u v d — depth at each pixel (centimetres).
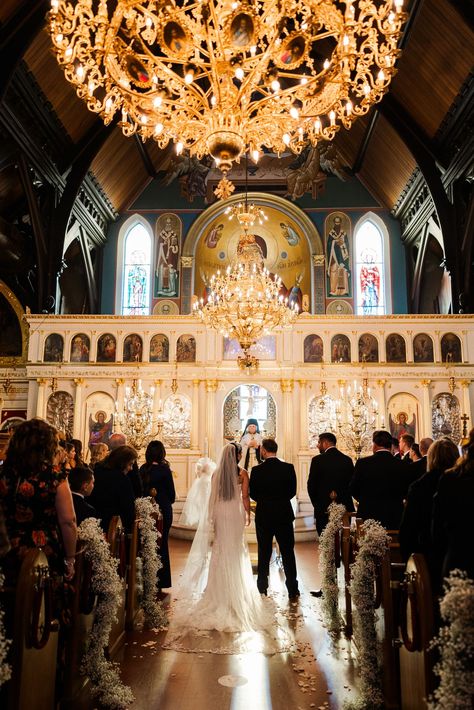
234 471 769
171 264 2414
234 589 708
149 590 697
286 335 1770
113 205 2384
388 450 680
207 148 818
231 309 1162
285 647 621
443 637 313
